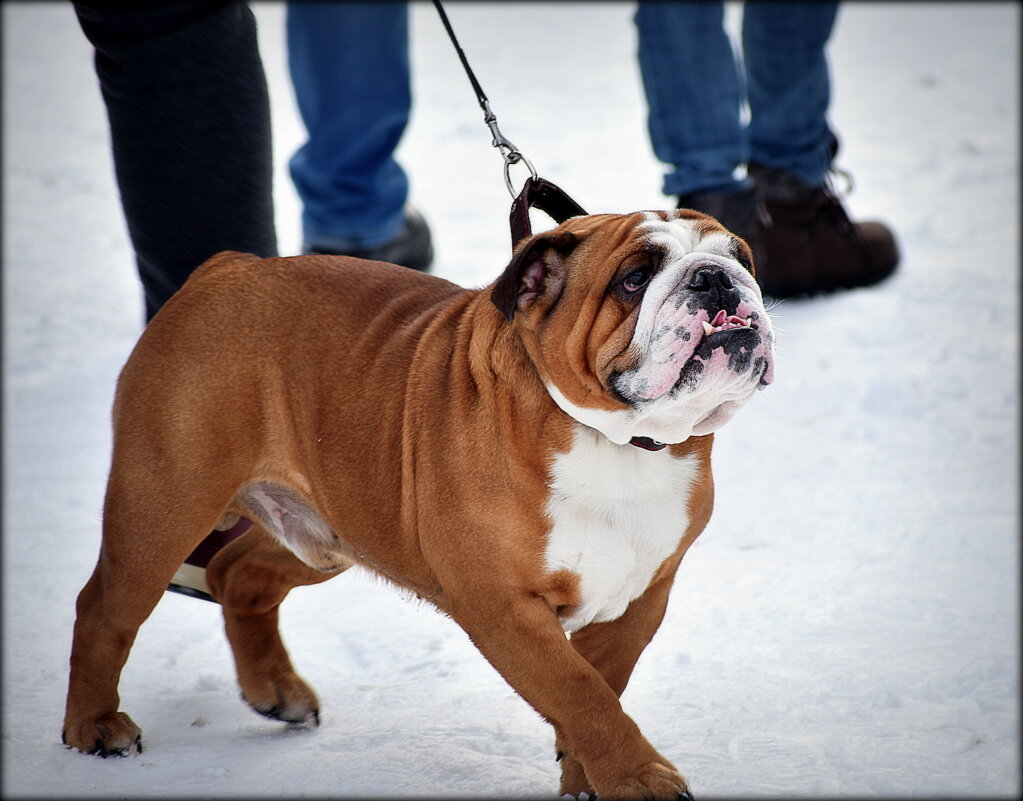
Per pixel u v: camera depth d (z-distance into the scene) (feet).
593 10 110.52
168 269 25.59
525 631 19.43
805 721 21.98
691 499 20.17
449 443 19.89
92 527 31.14
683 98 43.42
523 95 80.84
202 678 24.31
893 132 69.26
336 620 26.91
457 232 55.16
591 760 18.80
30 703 23.09
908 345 41.68
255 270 22.67
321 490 21.80
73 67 91.45
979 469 33.12
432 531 19.99
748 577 27.91
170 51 24.04
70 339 44.68
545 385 19.56
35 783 20.13
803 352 41.37
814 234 46.29
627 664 21.04
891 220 55.36
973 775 19.86
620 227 19.49
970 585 27.04
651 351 18.37
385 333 21.68
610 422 19.15
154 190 25.00
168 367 21.74
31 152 71.05
